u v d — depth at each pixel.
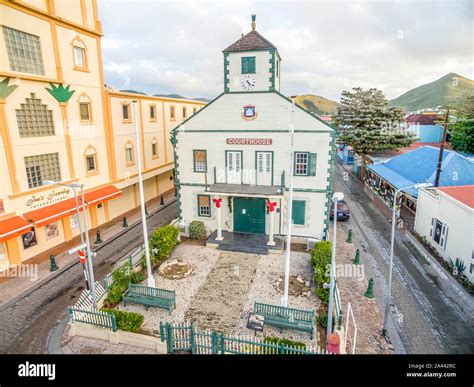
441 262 18.80
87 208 24.70
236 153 21.58
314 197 20.94
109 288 15.74
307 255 20.25
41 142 19.66
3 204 17.56
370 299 16.05
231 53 20.20
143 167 30.23
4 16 16.94
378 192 32.62
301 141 20.36
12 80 17.61
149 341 12.52
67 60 21.06
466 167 24.97
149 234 24.53
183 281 17.42
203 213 23.38
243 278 17.67
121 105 26.53
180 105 37.38
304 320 13.24
